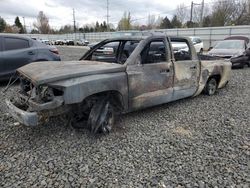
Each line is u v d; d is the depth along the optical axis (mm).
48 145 3461
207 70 5730
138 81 4070
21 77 3898
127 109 4020
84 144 3506
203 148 3453
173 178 2742
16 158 3111
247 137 3852
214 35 30516
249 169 2949
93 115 3623
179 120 4527
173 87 4809
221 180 2721
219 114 4910
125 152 3295
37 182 2635
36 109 3174
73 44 52125
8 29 77188
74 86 3238
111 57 4719
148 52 4348
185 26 61594
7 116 4512
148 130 4039
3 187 2547
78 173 2807
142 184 2631
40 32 86688
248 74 10094
